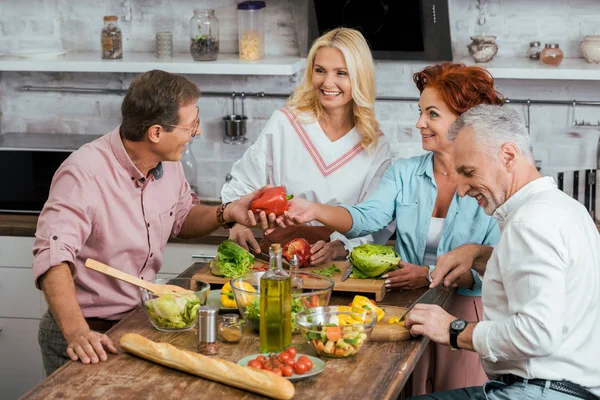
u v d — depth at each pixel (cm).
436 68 299
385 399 203
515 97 430
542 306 219
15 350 423
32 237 409
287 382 201
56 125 468
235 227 323
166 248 407
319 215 296
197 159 460
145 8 450
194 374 215
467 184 241
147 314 246
